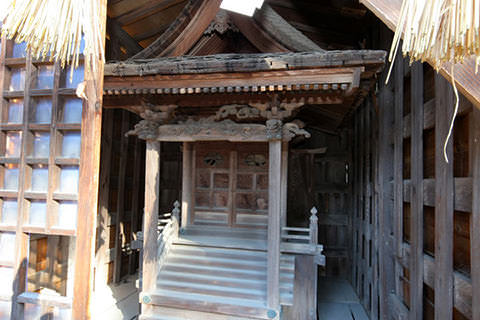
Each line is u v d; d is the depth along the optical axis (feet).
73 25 5.02
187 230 20.95
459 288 7.75
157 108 14.93
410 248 11.96
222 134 14.46
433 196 9.71
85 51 5.42
